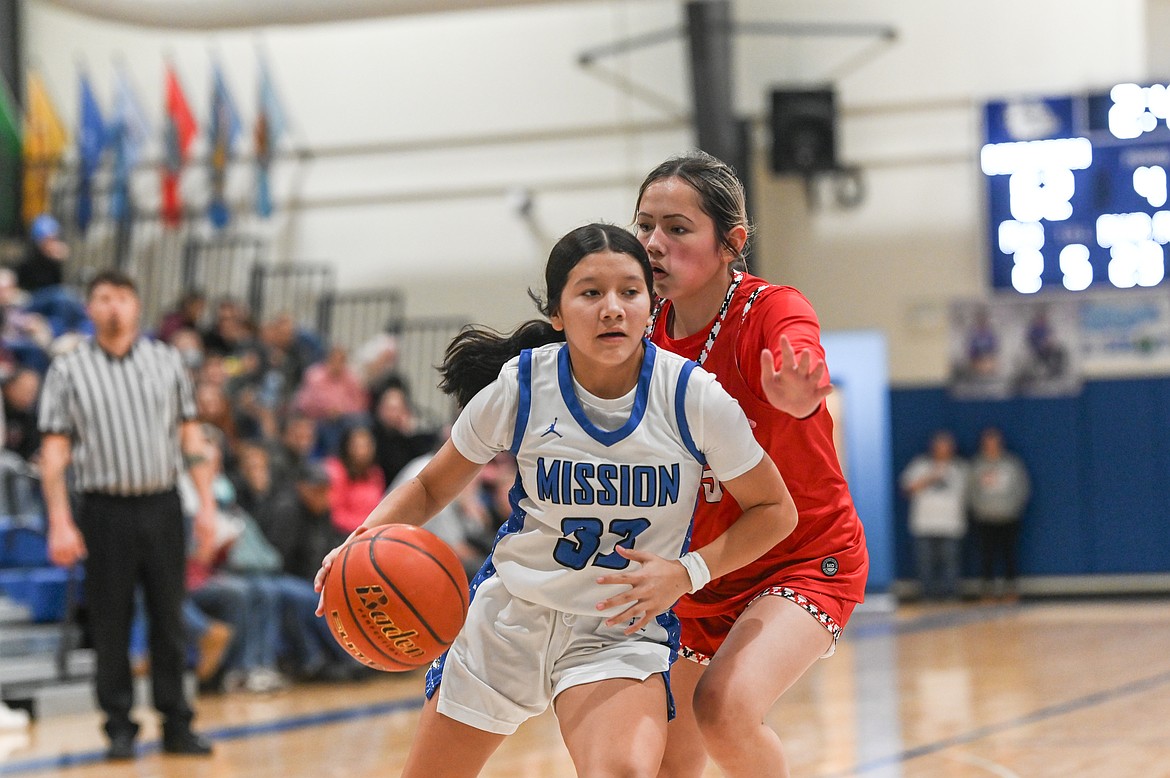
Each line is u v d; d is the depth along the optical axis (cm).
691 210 351
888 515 1795
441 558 314
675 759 372
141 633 1023
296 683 1091
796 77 1831
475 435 322
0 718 853
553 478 312
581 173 1844
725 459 314
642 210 359
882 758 642
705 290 365
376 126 1888
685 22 1634
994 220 1662
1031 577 1803
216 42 1897
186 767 674
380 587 307
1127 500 1775
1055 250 1644
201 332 1516
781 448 353
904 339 1827
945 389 1822
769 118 1739
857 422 1814
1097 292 1636
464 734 324
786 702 870
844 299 1831
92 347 726
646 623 320
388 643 310
